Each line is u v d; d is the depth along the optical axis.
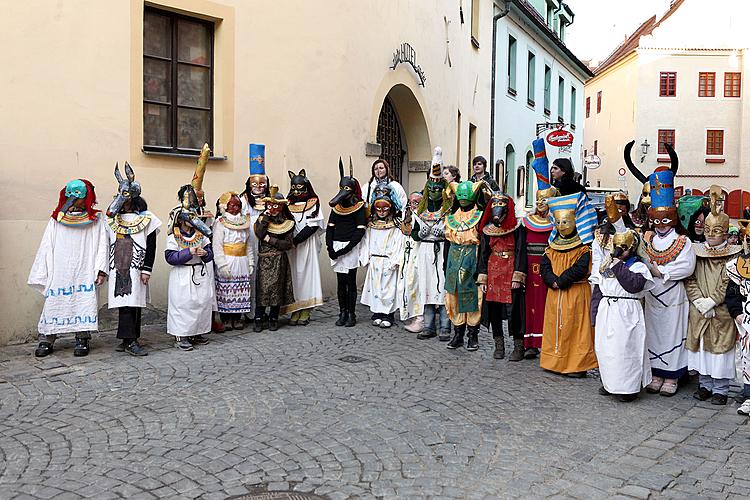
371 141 12.33
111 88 8.20
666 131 40.03
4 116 7.38
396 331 8.77
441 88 15.40
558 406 5.77
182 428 5.05
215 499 3.93
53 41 7.71
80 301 6.91
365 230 8.93
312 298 9.00
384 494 4.04
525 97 24.42
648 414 5.59
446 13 15.58
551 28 28.75
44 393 5.80
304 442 4.82
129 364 6.75
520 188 24.08
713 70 39.50
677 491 4.12
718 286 5.78
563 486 4.17
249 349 7.53
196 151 9.36
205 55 9.48
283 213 8.65
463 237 7.63
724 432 5.16
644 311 6.21
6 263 7.39
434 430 5.12
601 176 45.56
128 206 7.14
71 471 4.28
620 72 42.59
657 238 6.06
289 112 10.45
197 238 7.44
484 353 7.68
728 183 39.56
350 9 11.59
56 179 7.77
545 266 6.77
